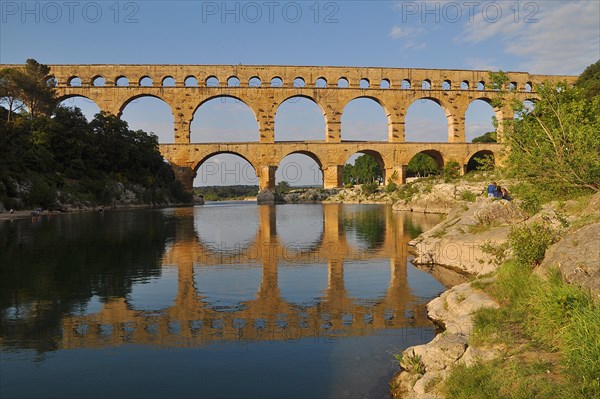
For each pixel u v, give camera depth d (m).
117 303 13.41
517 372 7.12
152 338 10.46
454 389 7.31
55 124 75.56
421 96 100.38
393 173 98.44
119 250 24.19
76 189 71.31
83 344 10.10
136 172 92.88
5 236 30.55
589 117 18.78
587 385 6.36
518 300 10.08
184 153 94.88
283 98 96.81
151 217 50.84
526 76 101.69
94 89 92.31
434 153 102.94
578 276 8.99
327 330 11.06
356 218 46.94
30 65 84.06
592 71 91.06
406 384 8.16
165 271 18.39
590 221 11.32
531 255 11.64
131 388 8.05
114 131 87.75
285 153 96.81
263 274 17.80
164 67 93.94
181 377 8.48
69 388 8.03
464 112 101.56
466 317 10.27
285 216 51.78
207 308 12.90
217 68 95.25
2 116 76.81
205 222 43.41
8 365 8.98
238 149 95.62
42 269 18.80
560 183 17.78
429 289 15.22
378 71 99.62
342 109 98.44
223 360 9.27
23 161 63.34
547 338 8.05
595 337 7.20
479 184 51.62
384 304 13.36
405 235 30.69
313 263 20.28
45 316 12.13
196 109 95.31
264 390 8.01
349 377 8.52
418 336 10.59
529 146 18.34
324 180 99.31
